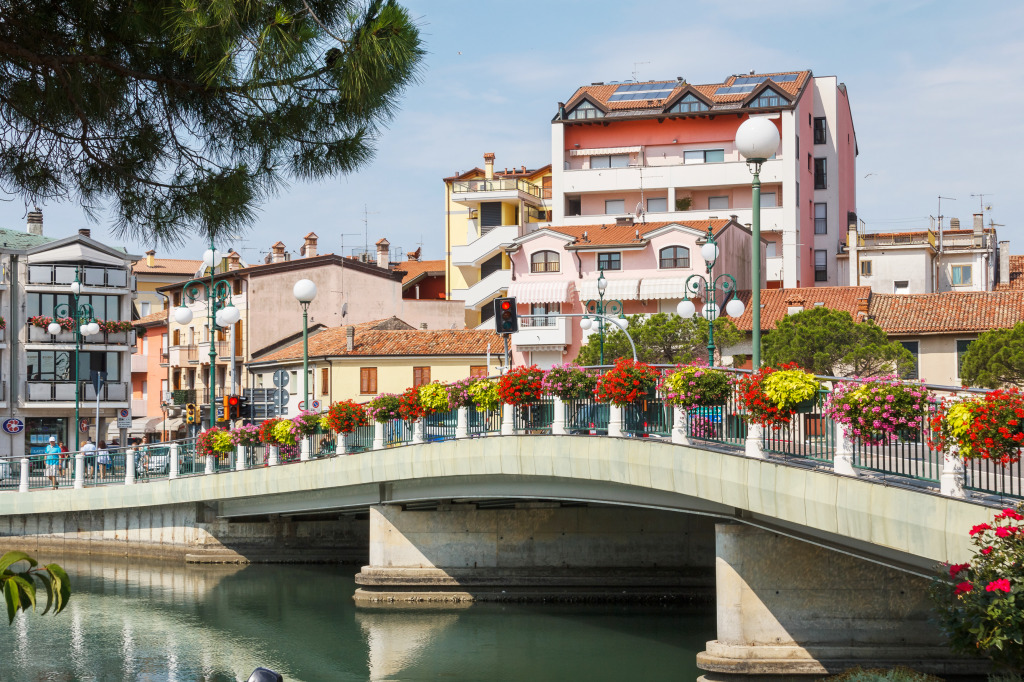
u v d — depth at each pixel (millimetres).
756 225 21172
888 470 18281
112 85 13117
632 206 85312
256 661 28312
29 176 13547
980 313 62094
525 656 27938
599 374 27000
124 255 76500
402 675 26484
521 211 90938
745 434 22000
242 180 13477
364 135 13203
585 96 86125
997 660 13656
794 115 82000
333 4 12445
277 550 46094
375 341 70750
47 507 48281
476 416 30766
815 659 23172
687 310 35312
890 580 23281
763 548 23469
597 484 27109
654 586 35188
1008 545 13570
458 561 35531
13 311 73250
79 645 30703
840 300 66688
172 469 43938
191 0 11703
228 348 81312
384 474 33312
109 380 75438
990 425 15352
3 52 12773
